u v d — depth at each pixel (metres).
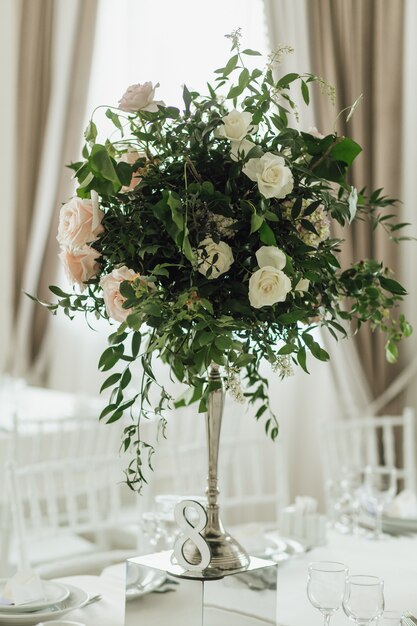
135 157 1.49
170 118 1.48
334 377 4.43
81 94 4.70
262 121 1.53
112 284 1.44
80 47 4.68
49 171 4.75
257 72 1.51
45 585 1.78
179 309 1.38
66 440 3.33
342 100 4.21
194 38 4.49
